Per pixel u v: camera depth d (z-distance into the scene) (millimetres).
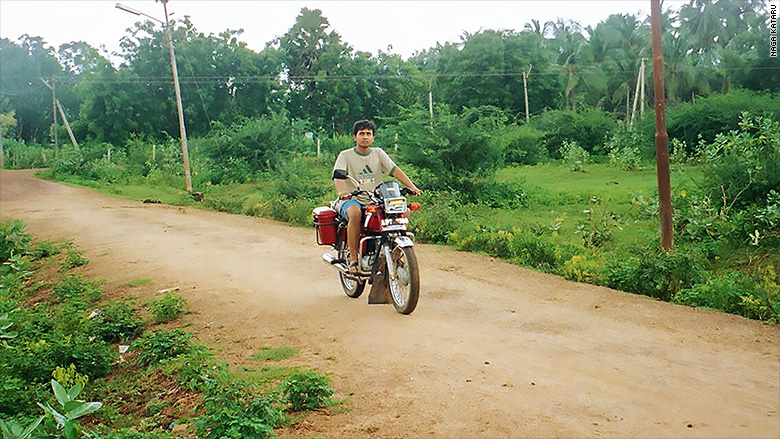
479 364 5602
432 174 21328
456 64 50125
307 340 6656
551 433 4258
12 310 9102
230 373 5488
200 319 8000
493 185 20984
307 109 62719
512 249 11727
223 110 59844
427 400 4863
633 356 5812
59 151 48750
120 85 56781
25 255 14430
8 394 5785
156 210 22453
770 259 11125
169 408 5418
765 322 7098
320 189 25453
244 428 4355
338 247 8008
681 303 8234
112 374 6730
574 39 58125
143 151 43500
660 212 10875
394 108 62031
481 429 4352
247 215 20812
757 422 4371
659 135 10781
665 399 4793
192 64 58281
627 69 52000
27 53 72938
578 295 8414
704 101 29984
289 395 4930
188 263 11766
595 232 13398
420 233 13977
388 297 7531
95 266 12398
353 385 5273
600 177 25250
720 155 14891
